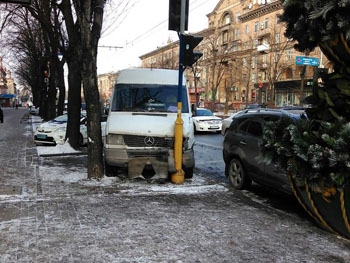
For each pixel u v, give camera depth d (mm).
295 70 49562
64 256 4297
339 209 4898
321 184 4820
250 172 7527
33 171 9359
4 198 6691
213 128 22969
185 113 9070
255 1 63375
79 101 13523
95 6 8336
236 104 62781
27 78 55938
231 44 65188
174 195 7199
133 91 9320
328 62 5242
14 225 5289
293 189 5441
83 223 5422
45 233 5000
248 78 58750
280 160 5180
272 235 5152
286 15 5090
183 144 8352
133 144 8156
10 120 37438
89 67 8281
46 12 14594
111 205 6383
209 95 68188
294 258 4402
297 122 4984
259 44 58719
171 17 7828
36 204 6367
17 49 34531
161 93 9344
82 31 8141
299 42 5258
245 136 7828
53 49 22078
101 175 8539
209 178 9102
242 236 5070
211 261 4258
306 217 6047
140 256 4332
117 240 4801
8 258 4219
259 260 4320
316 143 4711
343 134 4406
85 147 14172
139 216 5805
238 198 7199
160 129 8195
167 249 4551
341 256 4500
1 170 9391
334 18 4461
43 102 36781
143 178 8273
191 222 5582
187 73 73188
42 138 15133
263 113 7746
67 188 7543
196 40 7891
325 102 5066
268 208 6520
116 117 8547
